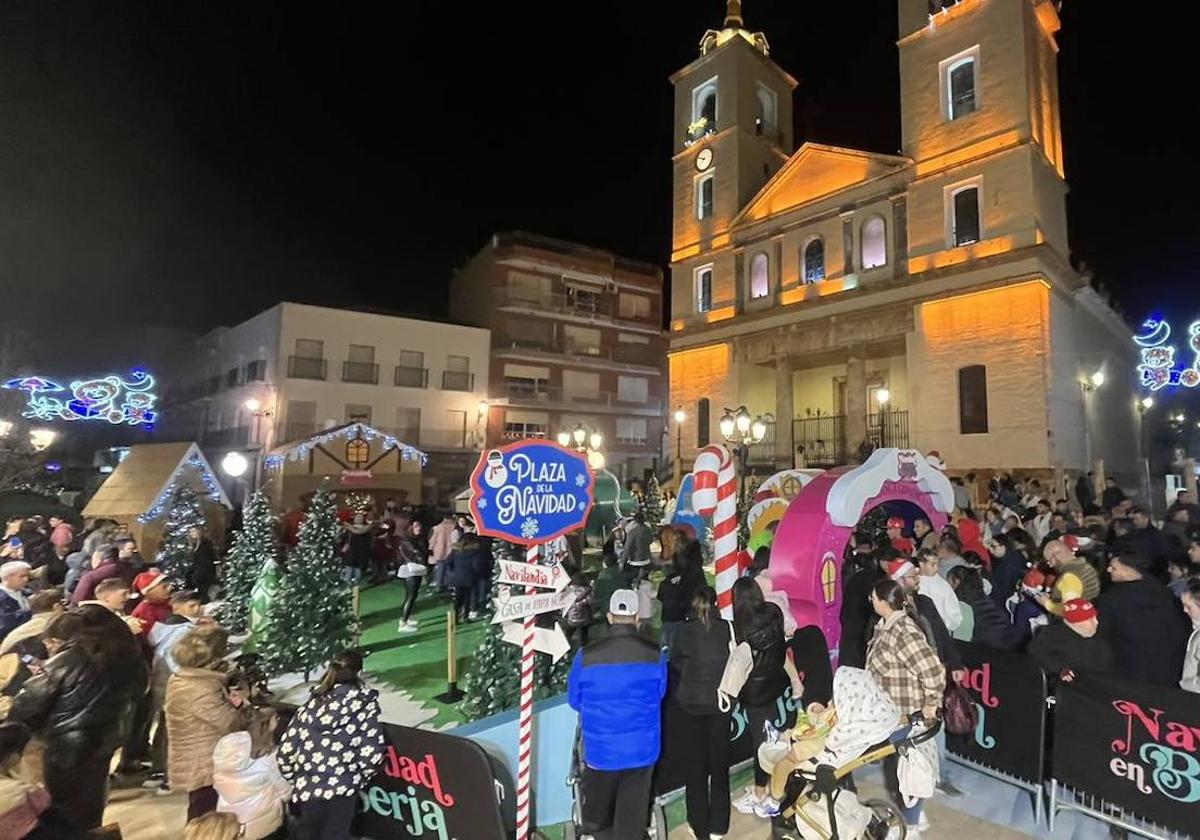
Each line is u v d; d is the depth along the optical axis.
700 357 29.28
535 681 6.57
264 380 33.94
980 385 20.23
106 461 41.25
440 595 13.92
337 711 4.05
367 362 34.47
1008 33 20.55
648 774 4.14
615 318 43.28
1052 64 22.48
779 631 4.96
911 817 4.50
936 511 9.03
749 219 27.89
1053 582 6.45
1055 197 21.69
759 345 26.67
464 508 14.38
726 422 17.78
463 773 4.09
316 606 8.75
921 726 4.20
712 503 6.70
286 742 4.08
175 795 5.57
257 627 9.60
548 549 8.09
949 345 20.92
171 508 14.17
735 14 30.14
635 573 12.06
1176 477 20.56
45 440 26.34
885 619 4.57
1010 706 5.21
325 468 23.86
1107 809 4.58
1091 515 12.48
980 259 20.23
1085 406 21.78
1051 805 4.75
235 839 3.27
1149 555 7.98
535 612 4.30
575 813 4.45
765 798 5.03
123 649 4.50
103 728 4.24
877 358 25.55
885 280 22.64
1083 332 22.78
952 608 5.75
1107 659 4.90
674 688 4.74
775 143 30.59
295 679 8.66
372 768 4.14
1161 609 5.09
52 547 10.80
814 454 25.72
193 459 15.01
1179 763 4.29
